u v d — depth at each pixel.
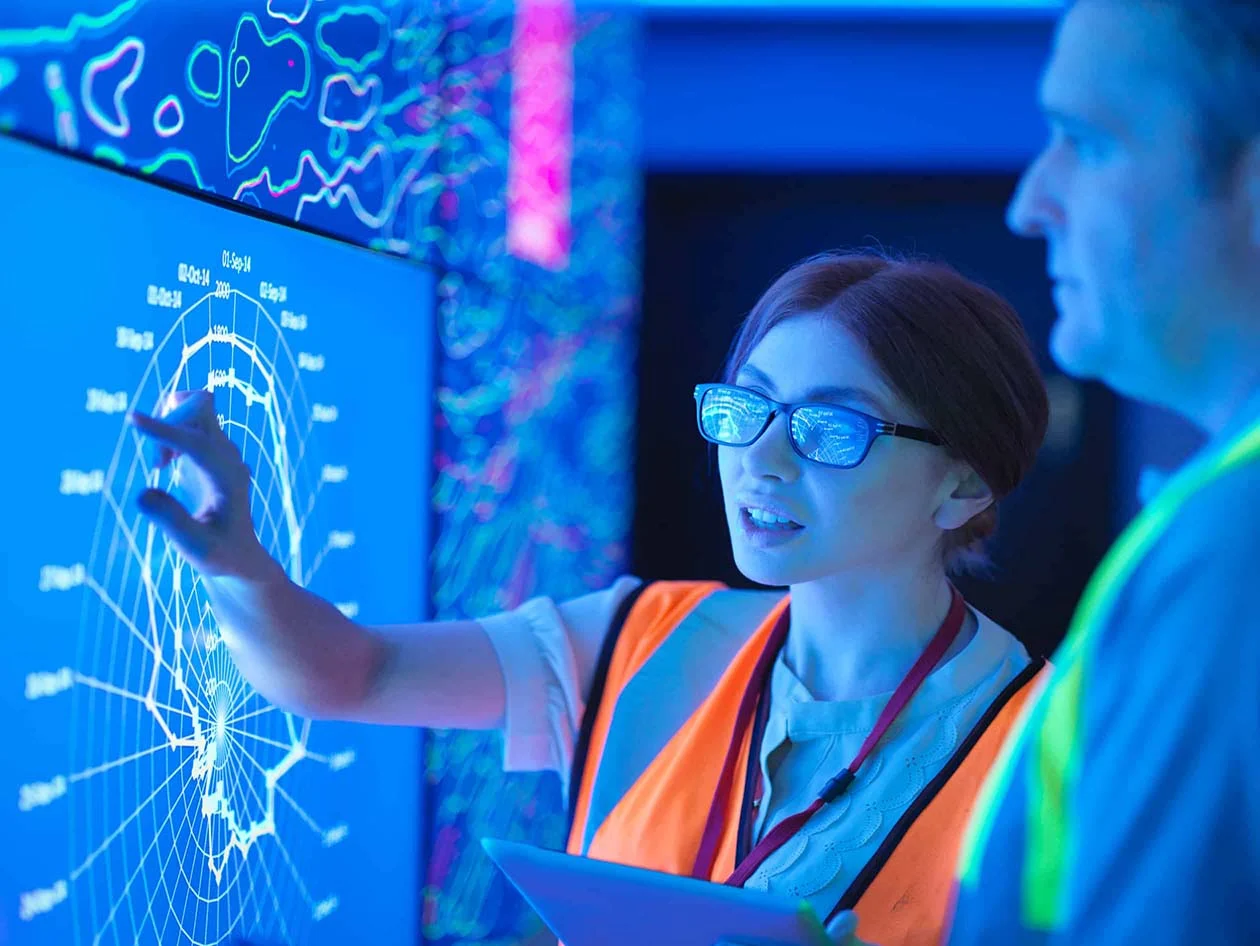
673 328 4.99
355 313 1.59
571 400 3.60
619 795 1.26
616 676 1.34
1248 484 0.64
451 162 2.19
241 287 1.31
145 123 1.16
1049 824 0.69
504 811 2.66
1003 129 4.62
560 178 3.39
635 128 4.64
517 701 1.35
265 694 1.27
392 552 1.72
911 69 4.63
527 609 1.41
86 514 1.08
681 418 5.00
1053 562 4.85
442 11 2.11
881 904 1.10
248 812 1.38
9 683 0.99
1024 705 1.19
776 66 4.68
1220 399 0.71
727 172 4.73
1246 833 0.61
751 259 4.96
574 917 1.02
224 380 1.28
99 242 1.08
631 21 4.50
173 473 1.21
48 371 1.02
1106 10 0.69
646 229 4.93
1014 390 1.19
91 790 1.10
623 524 4.61
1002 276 4.83
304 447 1.45
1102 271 0.70
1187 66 0.66
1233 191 0.66
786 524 1.18
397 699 1.30
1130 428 4.72
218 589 1.19
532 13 2.99
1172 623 0.64
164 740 1.21
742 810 1.20
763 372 1.21
